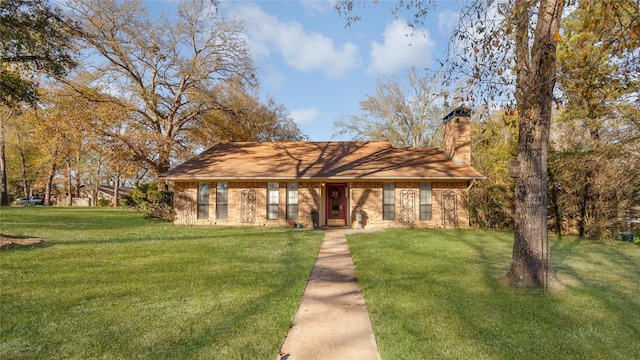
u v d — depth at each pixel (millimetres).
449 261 8211
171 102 24547
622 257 9195
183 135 26391
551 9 5551
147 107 23859
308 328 4348
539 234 6031
